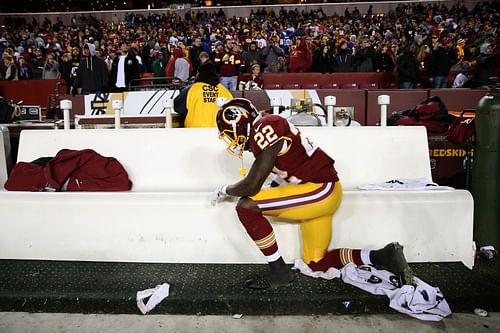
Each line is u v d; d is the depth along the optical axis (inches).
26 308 94.4
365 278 96.3
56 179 119.1
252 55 408.2
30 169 122.3
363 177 125.5
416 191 110.8
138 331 86.4
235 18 671.8
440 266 105.6
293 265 106.7
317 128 129.3
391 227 106.9
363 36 512.1
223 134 96.6
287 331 85.5
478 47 416.8
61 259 111.9
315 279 99.7
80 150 127.0
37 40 598.5
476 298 91.4
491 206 126.8
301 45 390.9
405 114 187.6
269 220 106.7
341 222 106.8
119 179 121.6
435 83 343.0
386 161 126.7
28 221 111.3
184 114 185.5
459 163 173.6
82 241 110.7
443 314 88.7
